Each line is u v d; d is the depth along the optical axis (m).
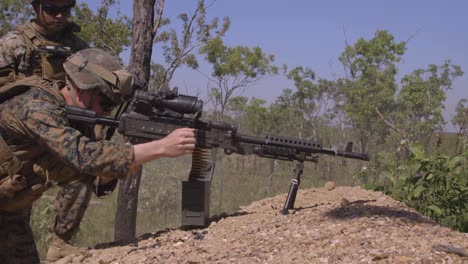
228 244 4.15
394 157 6.42
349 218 4.45
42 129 2.55
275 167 23.31
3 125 2.63
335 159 19.77
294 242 3.97
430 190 5.89
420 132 14.58
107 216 11.45
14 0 16.95
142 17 6.27
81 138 2.57
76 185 4.68
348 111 19.25
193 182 4.75
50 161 2.70
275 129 24.31
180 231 4.71
